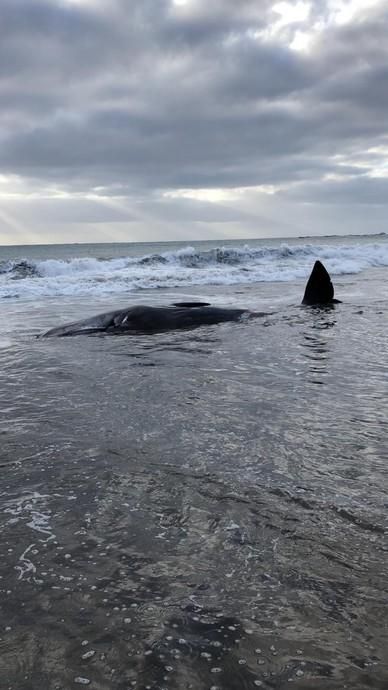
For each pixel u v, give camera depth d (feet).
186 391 19.31
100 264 92.17
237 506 10.57
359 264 105.81
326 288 46.62
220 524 9.90
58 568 8.64
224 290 62.34
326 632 7.14
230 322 36.40
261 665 6.58
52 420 16.16
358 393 18.85
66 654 6.82
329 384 20.11
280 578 8.30
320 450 13.47
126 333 32.91
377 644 6.91
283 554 8.92
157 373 22.25
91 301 52.65
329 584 8.15
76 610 7.64
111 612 7.59
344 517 10.11
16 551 9.13
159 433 14.85
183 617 7.46
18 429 15.35
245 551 9.02
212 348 27.71
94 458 13.11
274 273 82.02
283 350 26.86
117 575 8.45
